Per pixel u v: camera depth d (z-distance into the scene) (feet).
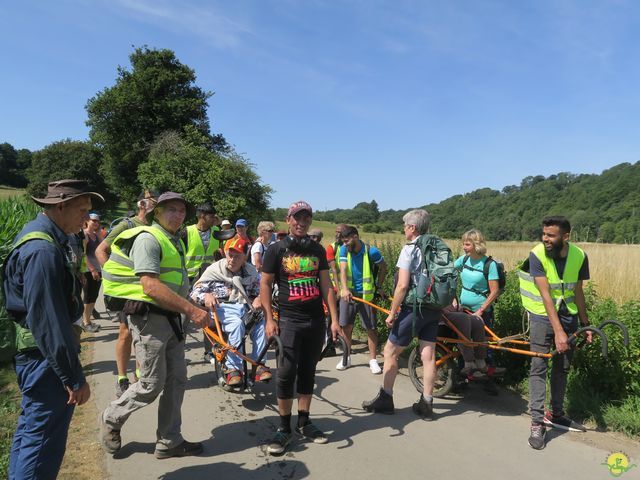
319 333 13.15
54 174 168.86
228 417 14.84
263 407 15.75
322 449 12.80
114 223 18.28
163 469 11.50
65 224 8.92
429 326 15.10
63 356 8.04
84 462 11.71
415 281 14.74
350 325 20.27
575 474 11.66
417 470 11.76
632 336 15.15
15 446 8.59
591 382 16.17
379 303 22.58
